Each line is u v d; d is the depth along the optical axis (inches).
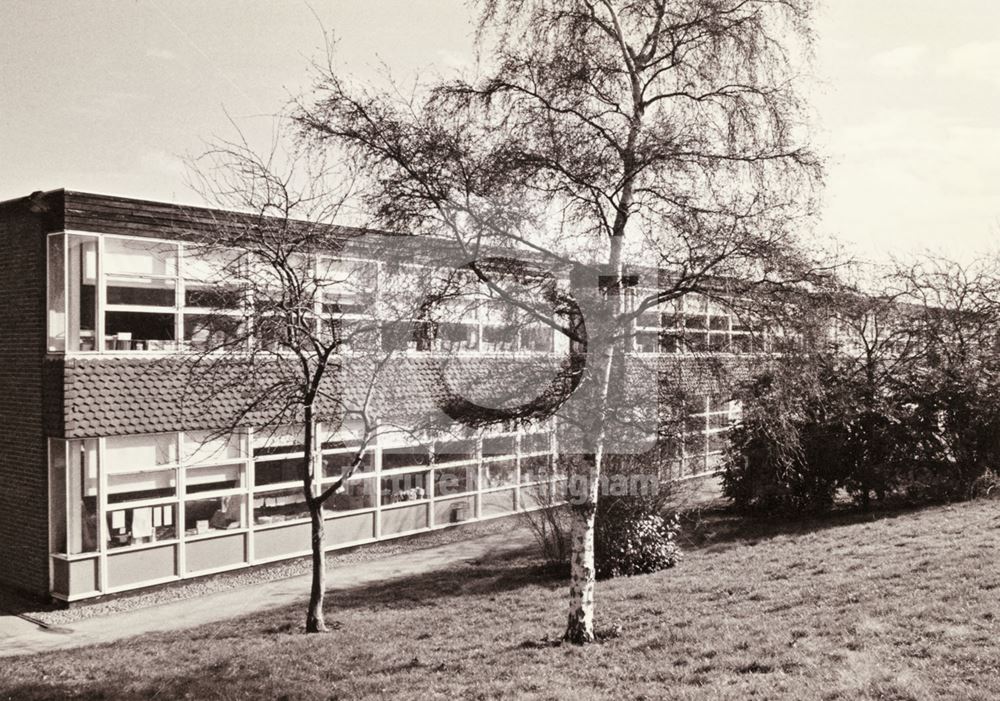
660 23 432.8
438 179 404.2
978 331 824.9
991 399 771.4
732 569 566.3
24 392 629.9
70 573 601.9
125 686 426.0
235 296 520.7
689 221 405.1
